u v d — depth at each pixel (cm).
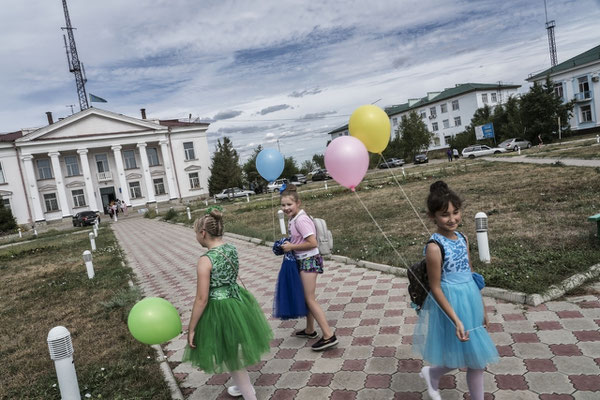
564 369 303
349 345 399
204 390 356
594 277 468
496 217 936
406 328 420
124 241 1769
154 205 4297
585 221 748
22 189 3903
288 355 397
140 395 353
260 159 548
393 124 7206
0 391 404
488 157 3491
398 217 1205
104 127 4162
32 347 532
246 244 1173
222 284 291
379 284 578
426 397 296
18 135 4188
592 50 4503
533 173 1769
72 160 4147
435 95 6488
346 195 2281
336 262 739
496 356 247
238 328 288
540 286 447
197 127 4559
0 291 977
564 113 4044
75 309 698
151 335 276
